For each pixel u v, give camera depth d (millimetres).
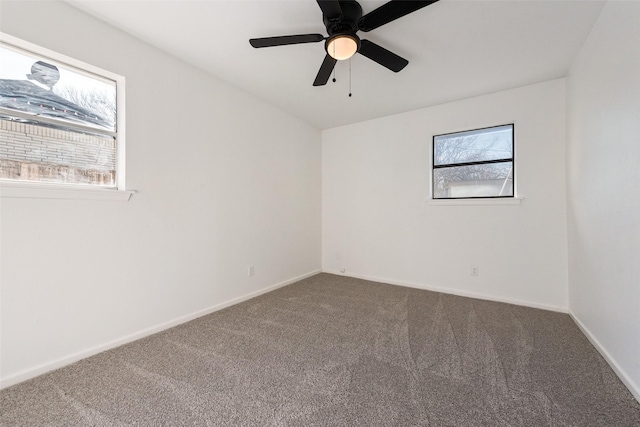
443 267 3205
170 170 2205
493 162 2961
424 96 2977
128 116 1937
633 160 1400
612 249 1629
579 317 2229
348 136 3936
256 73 2496
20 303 1500
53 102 1671
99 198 1789
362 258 3826
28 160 1580
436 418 1246
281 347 1896
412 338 2031
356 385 1486
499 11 1688
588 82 1967
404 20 1767
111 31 1838
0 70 1497
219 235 2615
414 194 3400
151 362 1703
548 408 1310
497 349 1865
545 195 2650
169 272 2211
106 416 1258
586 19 1767
